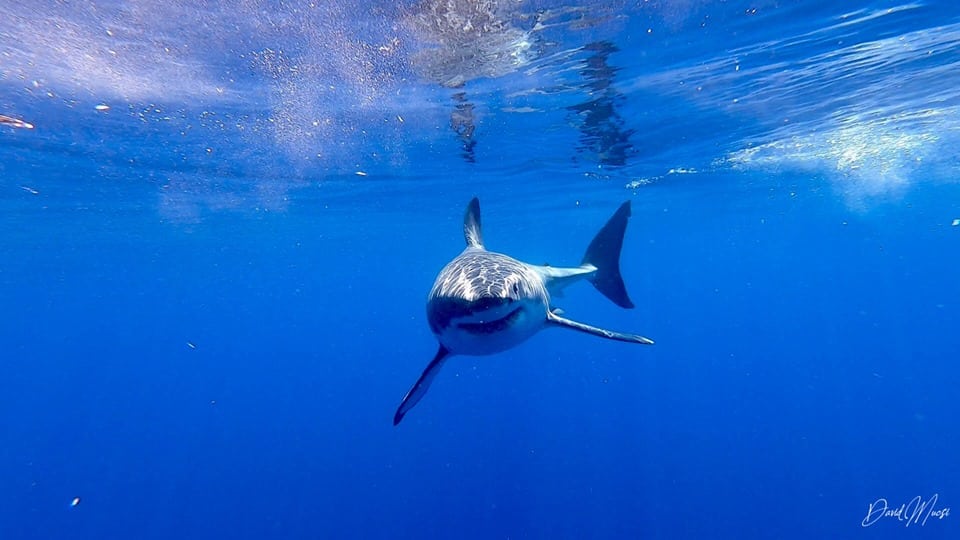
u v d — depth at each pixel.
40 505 27.17
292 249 33.34
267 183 16.27
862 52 8.91
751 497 19.19
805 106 11.99
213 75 8.24
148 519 23.73
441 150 13.87
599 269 9.25
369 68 8.30
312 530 20.38
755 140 14.88
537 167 16.66
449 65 8.34
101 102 9.24
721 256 60.88
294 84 8.80
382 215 23.88
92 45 7.07
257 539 20.30
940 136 16.00
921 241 50.84
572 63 8.59
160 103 9.41
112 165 13.44
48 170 13.62
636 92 10.30
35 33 6.68
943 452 21.34
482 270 5.63
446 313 5.26
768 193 24.77
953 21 7.82
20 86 8.41
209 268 38.97
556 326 6.31
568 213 27.53
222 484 26.20
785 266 76.50
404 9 6.42
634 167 17.58
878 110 12.73
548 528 18.47
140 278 42.12
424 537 18.91
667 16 7.13
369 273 55.28
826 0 6.96
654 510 18.95
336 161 14.33
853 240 49.25
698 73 9.44
